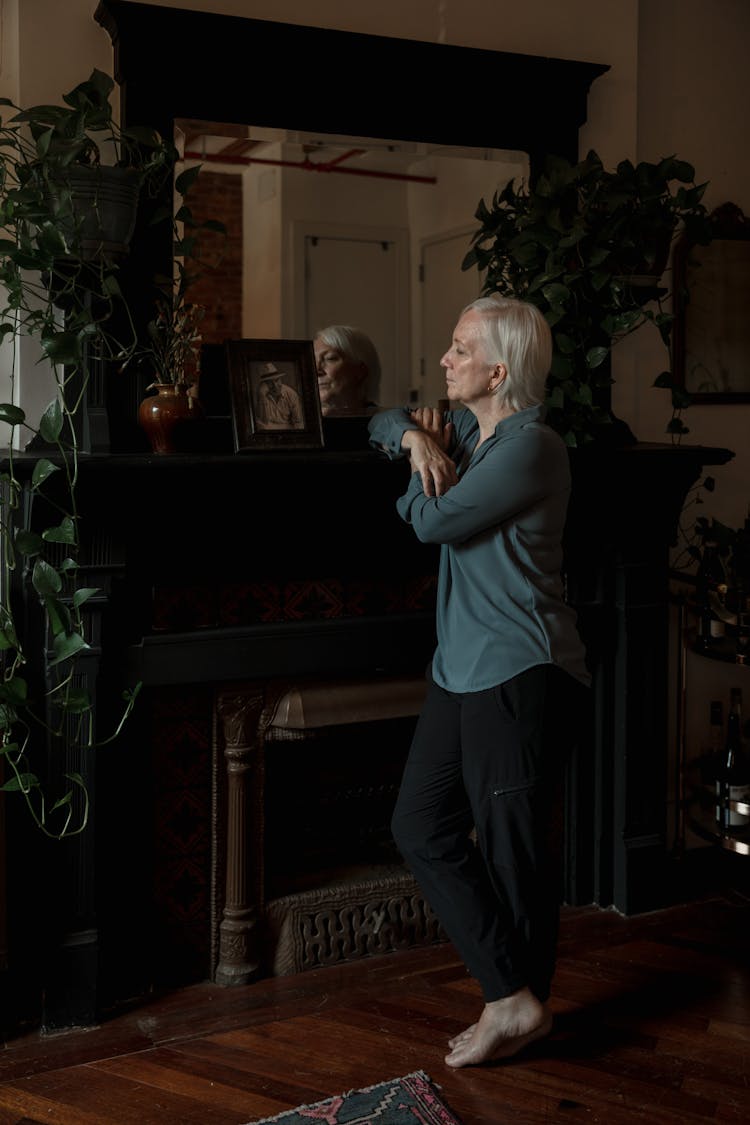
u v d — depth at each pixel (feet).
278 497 8.95
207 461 8.32
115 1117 7.50
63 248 7.79
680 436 11.53
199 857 9.43
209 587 9.15
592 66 10.17
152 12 8.55
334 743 10.12
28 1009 8.86
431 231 10.00
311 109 9.39
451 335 10.21
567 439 9.59
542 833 7.86
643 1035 8.50
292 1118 7.44
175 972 9.41
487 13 10.12
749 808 10.83
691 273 11.44
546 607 7.78
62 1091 7.82
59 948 8.65
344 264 9.75
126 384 8.86
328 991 9.27
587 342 9.84
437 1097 7.66
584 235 9.29
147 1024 8.77
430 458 8.09
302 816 10.07
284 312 9.56
